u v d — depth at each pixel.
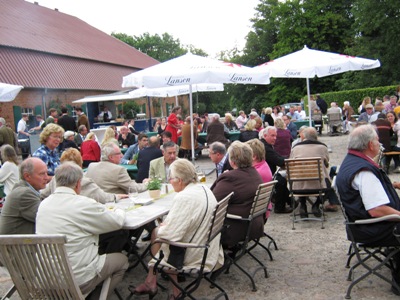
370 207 3.88
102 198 4.82
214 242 3.93
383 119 9.45
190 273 3.70
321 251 5.36
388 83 30.88
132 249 4.51
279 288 4.40
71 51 31.56
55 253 3.14
